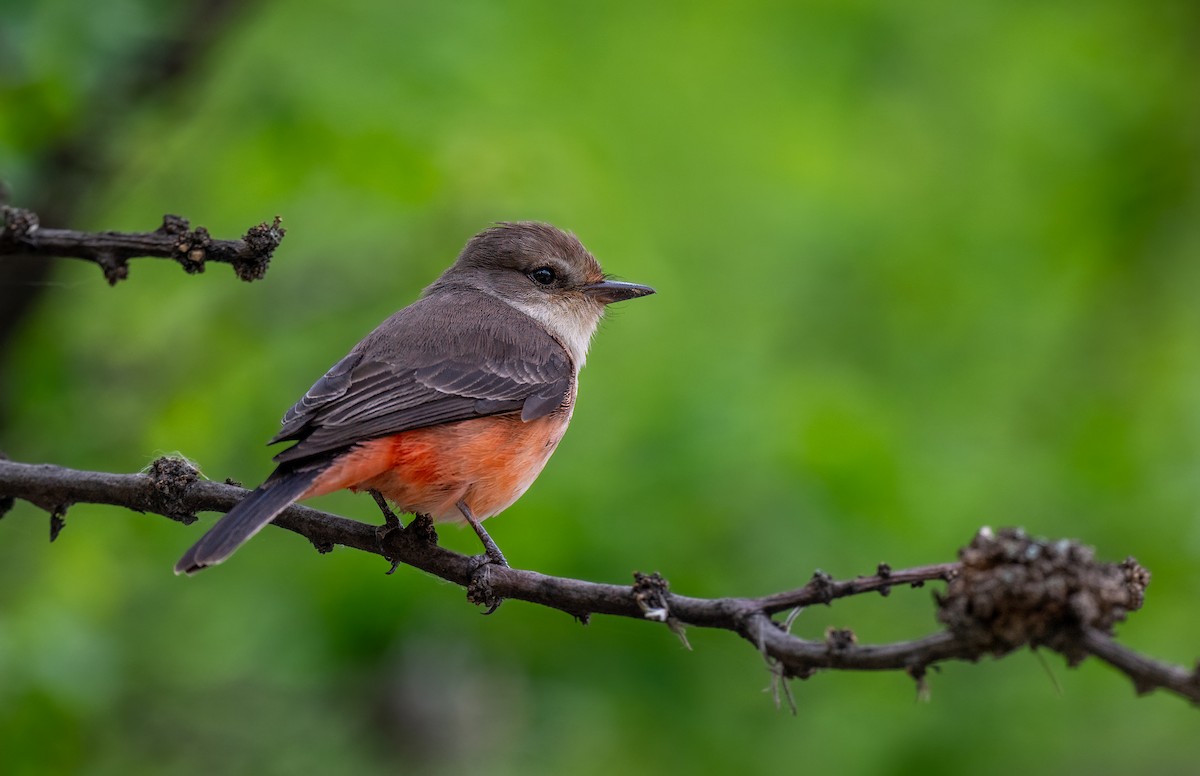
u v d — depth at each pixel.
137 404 13.55
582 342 11.28
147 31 12.51
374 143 13.70
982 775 12.55
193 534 13.29
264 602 12.59
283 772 12.25
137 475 7.79
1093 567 5.61
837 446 12.72
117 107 12.78
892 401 14.74
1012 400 15.35
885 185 16.84
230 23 13.41
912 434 14.15
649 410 13.41
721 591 11.84
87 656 11.52
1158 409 15.01
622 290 11.34
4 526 12.73
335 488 8.41
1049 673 5.77
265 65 14.09
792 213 16.56
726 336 15.61
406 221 14.45
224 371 14.08
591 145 15.45
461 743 11.97
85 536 12.92
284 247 14.38
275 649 12.13
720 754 12.34
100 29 12.09
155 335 14.12
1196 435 14.52
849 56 16.72
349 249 14.48
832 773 12.48
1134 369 15.58
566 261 11.17
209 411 13.71
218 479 13.45
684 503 12.27
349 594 11.93
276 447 13.73
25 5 11.67
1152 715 13.36
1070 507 13.66
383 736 12.06
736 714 12.36
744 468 12.58
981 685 13.12
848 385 14.30
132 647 12.79
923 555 12.60
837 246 16.36
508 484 9.30
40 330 13.22
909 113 17.08
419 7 14.84
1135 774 13.32
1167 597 13.32
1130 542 13.37
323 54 14.29
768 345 15.72
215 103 14.01
